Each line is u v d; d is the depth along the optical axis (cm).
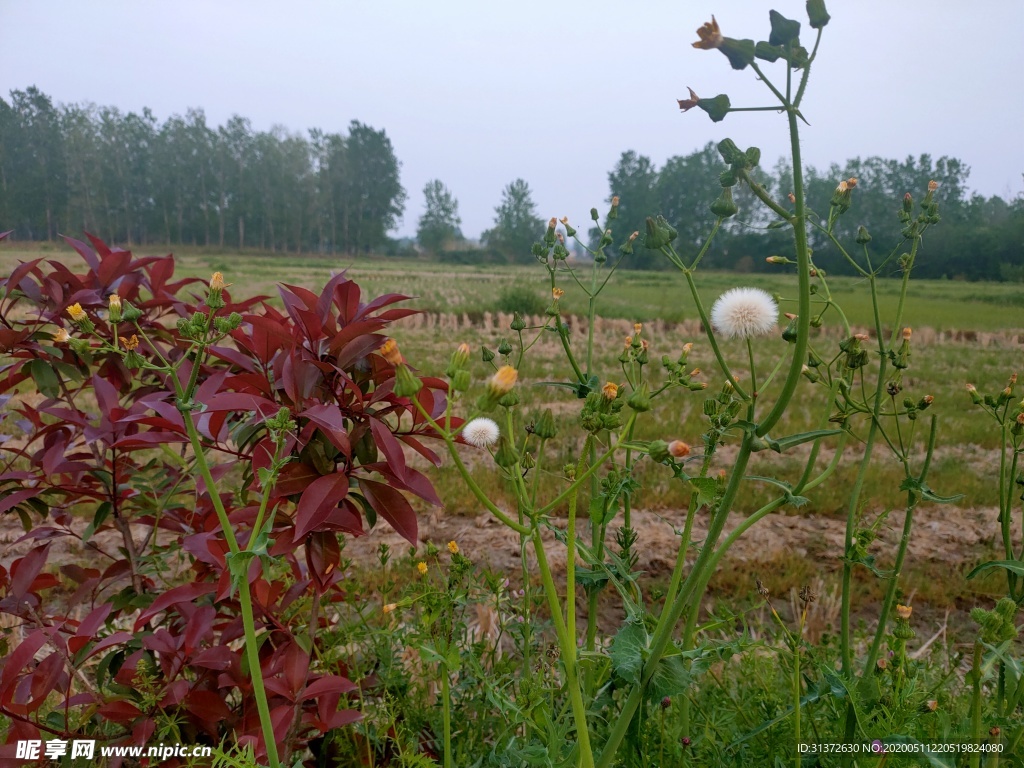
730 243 8338
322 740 230
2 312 216
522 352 205
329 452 189
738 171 111
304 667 185
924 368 1641
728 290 141
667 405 957
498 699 160
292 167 11162
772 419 108
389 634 198
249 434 188
